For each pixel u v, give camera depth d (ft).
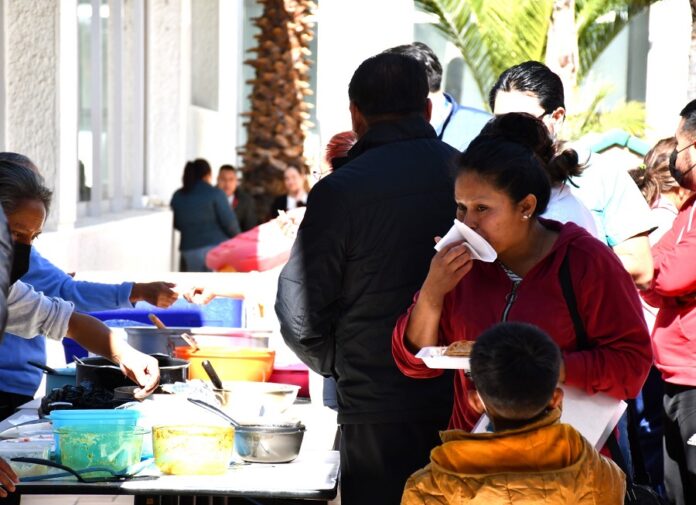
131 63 44.93
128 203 45.62
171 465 12.01
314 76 64.64
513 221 11.05
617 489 10.38
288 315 13.32
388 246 13.26
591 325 11.10
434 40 56.24
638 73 54.54
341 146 17.89
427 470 10.42
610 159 17.30
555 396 10.51
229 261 28.43
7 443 12.64
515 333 10.27
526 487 9.97
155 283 16.65
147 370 14.43
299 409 15.96
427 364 10.82
